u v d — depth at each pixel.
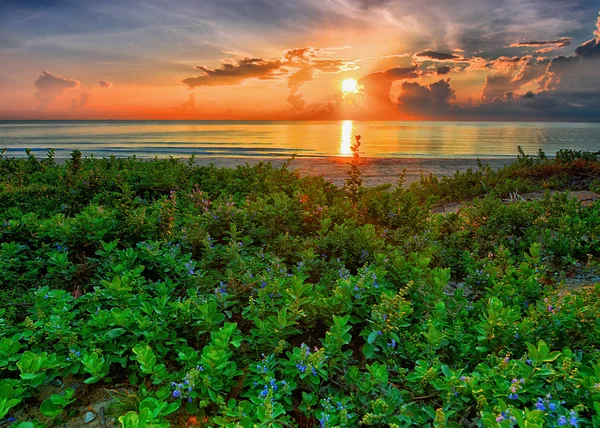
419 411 2.84
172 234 5.70
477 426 2.77
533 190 12.89
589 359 3.00
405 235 6.51
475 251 6.22
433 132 103.25
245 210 6.31
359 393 2.86
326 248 5.54
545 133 99.12
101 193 8.16
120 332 3.25
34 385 2.89
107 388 3.23
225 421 2.57
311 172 19.58
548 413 2.38
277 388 2.84
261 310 3.58
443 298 3.97
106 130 108.62
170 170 10.30
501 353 3.13
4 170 10.70
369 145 51.06
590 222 7.31
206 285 4.33
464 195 12.36
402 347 3.32
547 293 4.13
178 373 3.00
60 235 5.14
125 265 4.58
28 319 3.42
